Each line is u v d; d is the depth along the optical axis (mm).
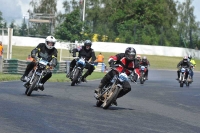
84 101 36219
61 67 86375
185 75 71062
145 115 30453
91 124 24734
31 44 174625
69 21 136125
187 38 190750
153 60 163750
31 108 29078
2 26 177250
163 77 103812
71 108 30781
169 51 184125
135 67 31750
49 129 22312
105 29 179250
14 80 56250
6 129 21562
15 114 26078
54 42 35781
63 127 23156
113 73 31828
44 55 36094
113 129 23672
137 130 24000
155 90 56406
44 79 36500
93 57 52844
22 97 34969
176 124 27516
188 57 78312
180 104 40406
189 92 56969
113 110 31672
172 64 157750
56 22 182500
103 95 31906
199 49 191250
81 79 53156
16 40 174250
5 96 34781
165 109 35406
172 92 54938
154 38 184125
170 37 187250
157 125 26406
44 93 40156
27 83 36500
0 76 59281
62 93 41750
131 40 181000
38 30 179000
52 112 28125
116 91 30969
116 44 175500
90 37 139125
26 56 139125
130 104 37156
